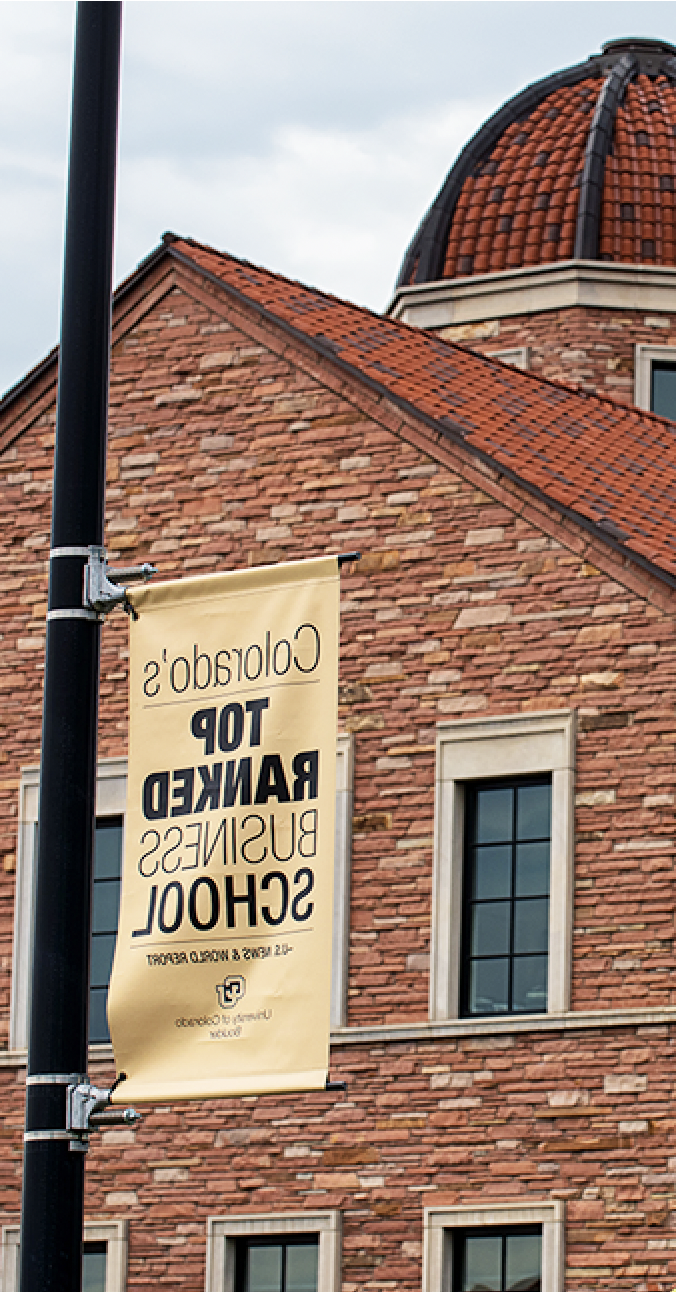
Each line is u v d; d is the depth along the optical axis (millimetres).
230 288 23344
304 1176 20500
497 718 20719
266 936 12281
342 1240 20172
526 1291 19500
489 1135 19766
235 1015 12266
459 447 21594
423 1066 20203
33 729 23266
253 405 23016
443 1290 19641
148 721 12859
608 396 31391
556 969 19828
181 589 12984
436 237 33844
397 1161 20125
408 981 20547
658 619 20234
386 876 20891
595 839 20031
